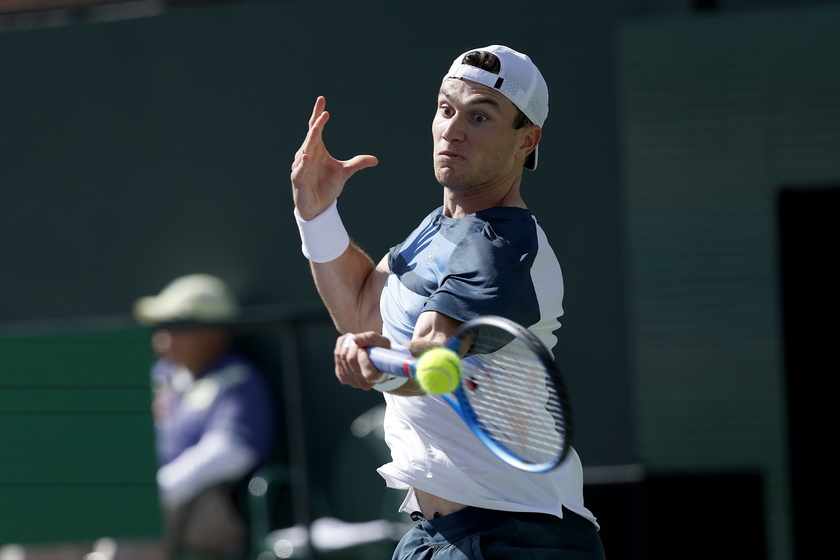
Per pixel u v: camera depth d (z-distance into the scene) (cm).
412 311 1045
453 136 1047
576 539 1076
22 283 2498
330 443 2320
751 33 2192
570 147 2277
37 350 2150
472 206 1073
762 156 2194
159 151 2453
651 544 2206
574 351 2269
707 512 2197
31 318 2491
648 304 2220
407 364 879
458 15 2325
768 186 2192
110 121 2469
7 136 2498
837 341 2281
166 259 2450
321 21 2381
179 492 2148
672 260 2214
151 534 2139
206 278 2430
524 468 930
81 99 2477
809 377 2291
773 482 2181
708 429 2200
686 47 2212
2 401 2152
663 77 2220
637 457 2225
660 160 2219
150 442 2139
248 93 2420
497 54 1048
